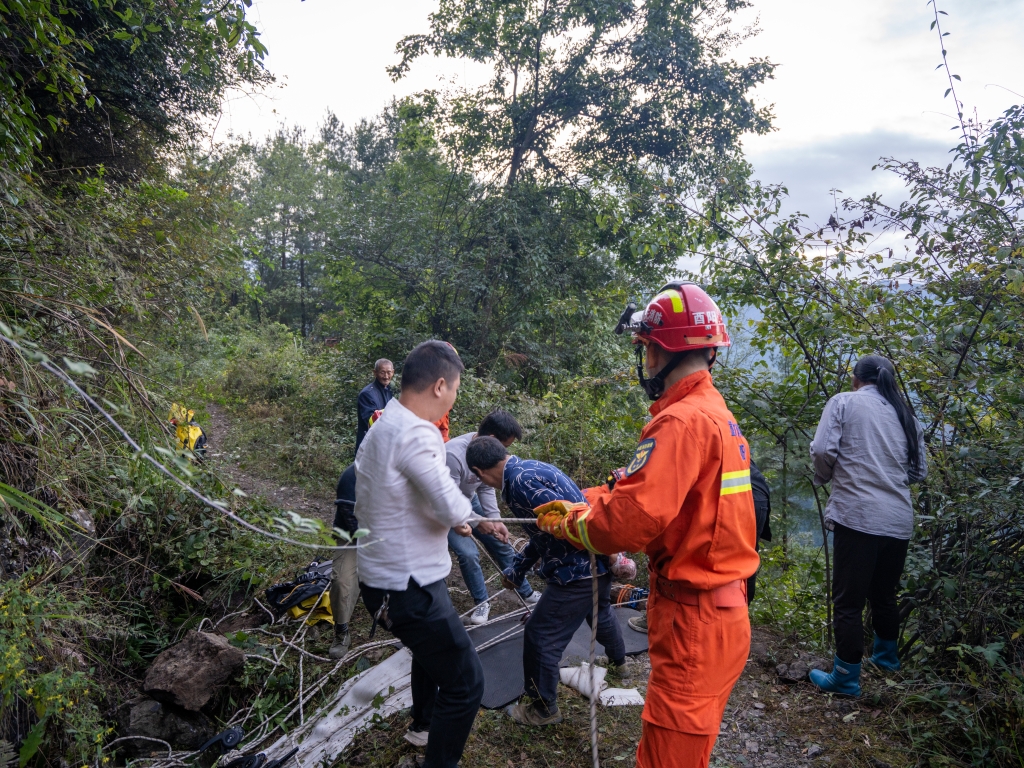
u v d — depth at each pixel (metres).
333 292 13.45
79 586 3.17
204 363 7.80
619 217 4.82
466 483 3.88
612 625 3.31
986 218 3.50
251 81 6.30
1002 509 2.96
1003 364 3.39
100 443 3.12
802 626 3.97
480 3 12.09
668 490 1.81
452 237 12.31
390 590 2.22
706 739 1.88
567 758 2.82
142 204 5.18
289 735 3.12
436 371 2.29
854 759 2.74
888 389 3.17
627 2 11.75
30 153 3.44
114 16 7.35
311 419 10.12
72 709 2.66
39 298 2.77
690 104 12.48
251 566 4.14
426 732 2.85
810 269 3.83
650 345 2.14
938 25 3.33
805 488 4.37
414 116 13.02
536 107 12.62
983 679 2.81
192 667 3.35
